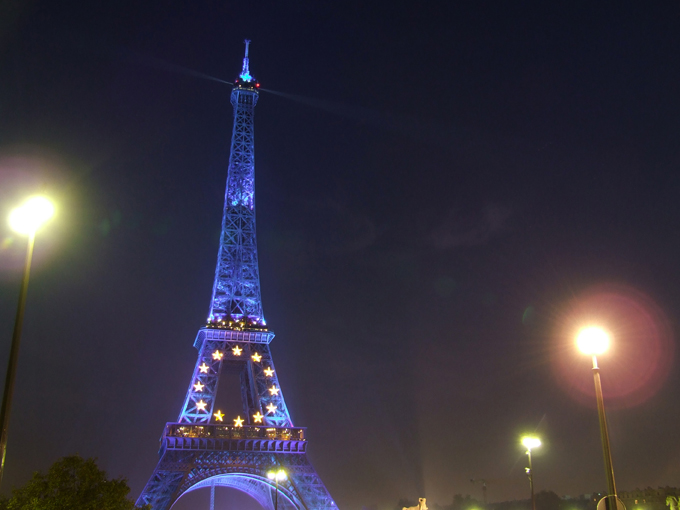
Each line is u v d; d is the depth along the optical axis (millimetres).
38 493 112750
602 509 47188
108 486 118500
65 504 111000
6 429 46594
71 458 117625
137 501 186875
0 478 45719
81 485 115438
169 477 195625
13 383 47906
